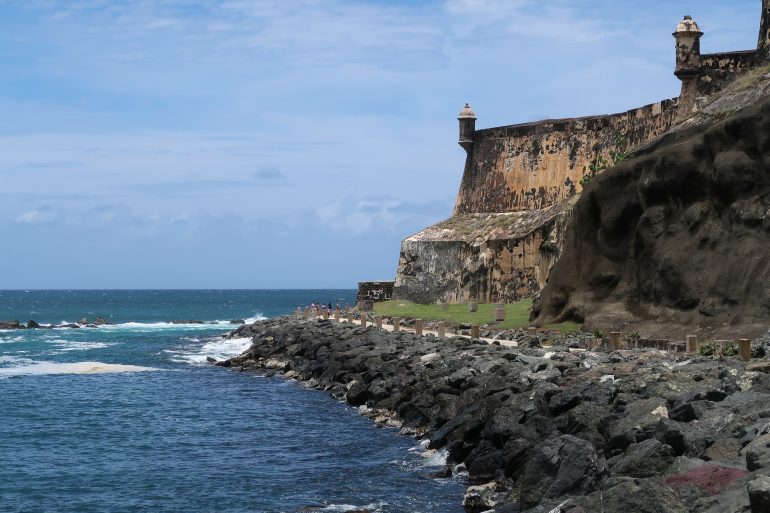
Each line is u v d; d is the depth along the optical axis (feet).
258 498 94.63
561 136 278.67
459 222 301.22
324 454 114.11
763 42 211.20
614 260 172.04
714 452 65.21
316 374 192.75
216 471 107.65
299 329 248.32
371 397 150.30
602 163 258.37
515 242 256.73
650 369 98.53
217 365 231.50
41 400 168.55
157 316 589.73
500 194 296.71
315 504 90.74
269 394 174.19
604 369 105.81
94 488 101.30
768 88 169.48
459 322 214.07
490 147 304.09
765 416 69.15
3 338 343.67
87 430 137.28
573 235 182.91
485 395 112.06
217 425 139.54
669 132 175.11
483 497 84.38
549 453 72.90
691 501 56.03
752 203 147.84
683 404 77.15
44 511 92.68
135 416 149.59
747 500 52.95
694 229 155.12
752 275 140.87
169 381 197.67
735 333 133.59
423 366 146.92
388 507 87.92
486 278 265.34
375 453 112.88
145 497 96.89
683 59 223.30
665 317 153.48
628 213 170.30
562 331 167.12
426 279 292.61
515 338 169.48
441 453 107.45
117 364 234.38
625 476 64.95
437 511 85.76
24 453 120.47
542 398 97.96
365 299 333.42
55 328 417.49
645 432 75.20
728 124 153.38
